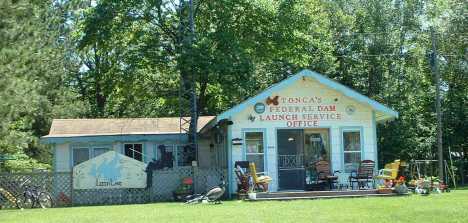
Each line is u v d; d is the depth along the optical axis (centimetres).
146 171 2236
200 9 2992
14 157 2925
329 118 2356
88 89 4475
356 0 4384
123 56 3028
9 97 2019
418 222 1351
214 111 3897
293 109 2347
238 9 2991
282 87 2289
